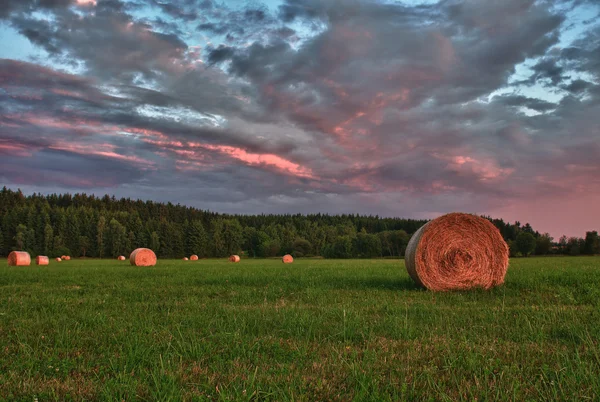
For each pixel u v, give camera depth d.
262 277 18.69
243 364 5.37
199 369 5.18
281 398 4.25
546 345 6.24
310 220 180.00
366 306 10.16
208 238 126.12
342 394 4.40
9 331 7.48
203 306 10.39
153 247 115.19
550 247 95.25
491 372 4.89
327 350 6.04
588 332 6.80
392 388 4.48
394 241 111.44
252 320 8.16
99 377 5.03
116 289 14.66
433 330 7.21
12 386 4.73
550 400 4.15
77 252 111.38
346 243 105.69
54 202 152.50
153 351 6.04
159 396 4.23
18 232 107.44
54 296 12.55
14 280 19.00
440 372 5.07
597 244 92.44
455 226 14.12
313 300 11.45
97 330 7.43
